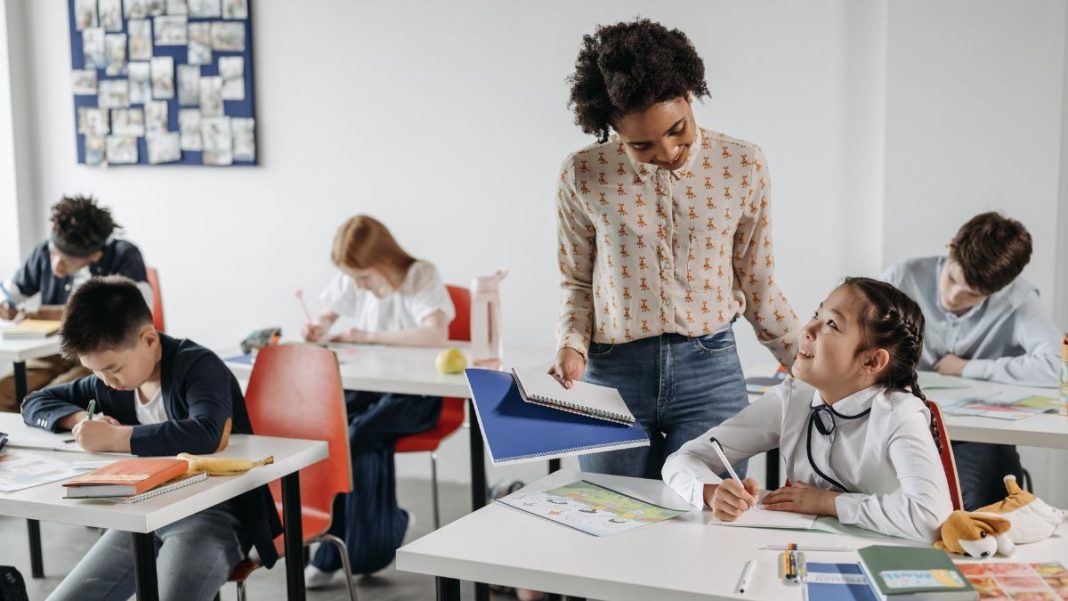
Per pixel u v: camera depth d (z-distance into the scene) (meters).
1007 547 1.44
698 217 1.91
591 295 2.05
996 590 1.31
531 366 2.97
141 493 1.78
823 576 1.37
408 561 1.48
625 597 1.36
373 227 3.45
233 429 2.27
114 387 2.18
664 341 1.96
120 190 4.58
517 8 3.80
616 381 2.01
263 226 4.34
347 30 4.09
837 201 3.44
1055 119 3.09
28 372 3.62
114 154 4.53
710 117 3.58
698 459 1.79
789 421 1.77
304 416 2.43
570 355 1.98
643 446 1.96
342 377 2.90
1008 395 2.45
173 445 2.05
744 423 1.82
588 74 1.75
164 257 4.53
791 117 3.47
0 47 4.57
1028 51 3.10
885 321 1.63
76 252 3.52
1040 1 3.07
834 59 3.39
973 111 3.17
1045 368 2.53
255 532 2.08
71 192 4.68
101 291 2.12
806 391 1.78
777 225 3.54
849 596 1.30
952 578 1.29
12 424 2.36
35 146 4.72
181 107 4.38
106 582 2.00
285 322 4.35
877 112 3.35
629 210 1.91
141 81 4.44
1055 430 2.10
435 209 4.04
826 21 3.38
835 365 1.66
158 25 4.38
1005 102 3.14
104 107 4.52
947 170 3.22
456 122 3.96
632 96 1.66
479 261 3.99
